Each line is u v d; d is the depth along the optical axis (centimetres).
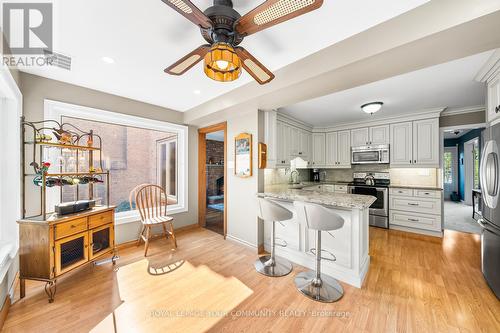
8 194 188
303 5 93
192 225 386
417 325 150
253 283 204
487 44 131
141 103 309
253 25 111
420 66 161
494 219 185
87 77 227
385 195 384
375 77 180
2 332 143
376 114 388
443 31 119
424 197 349
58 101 233
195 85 248
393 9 129
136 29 147
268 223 283
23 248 175
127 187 336
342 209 211
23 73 211
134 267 235
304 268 235
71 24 142
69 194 264
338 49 162
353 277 201
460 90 266
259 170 284
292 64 193
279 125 359
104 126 305
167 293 188
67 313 162
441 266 237
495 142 187
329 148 476
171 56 184
